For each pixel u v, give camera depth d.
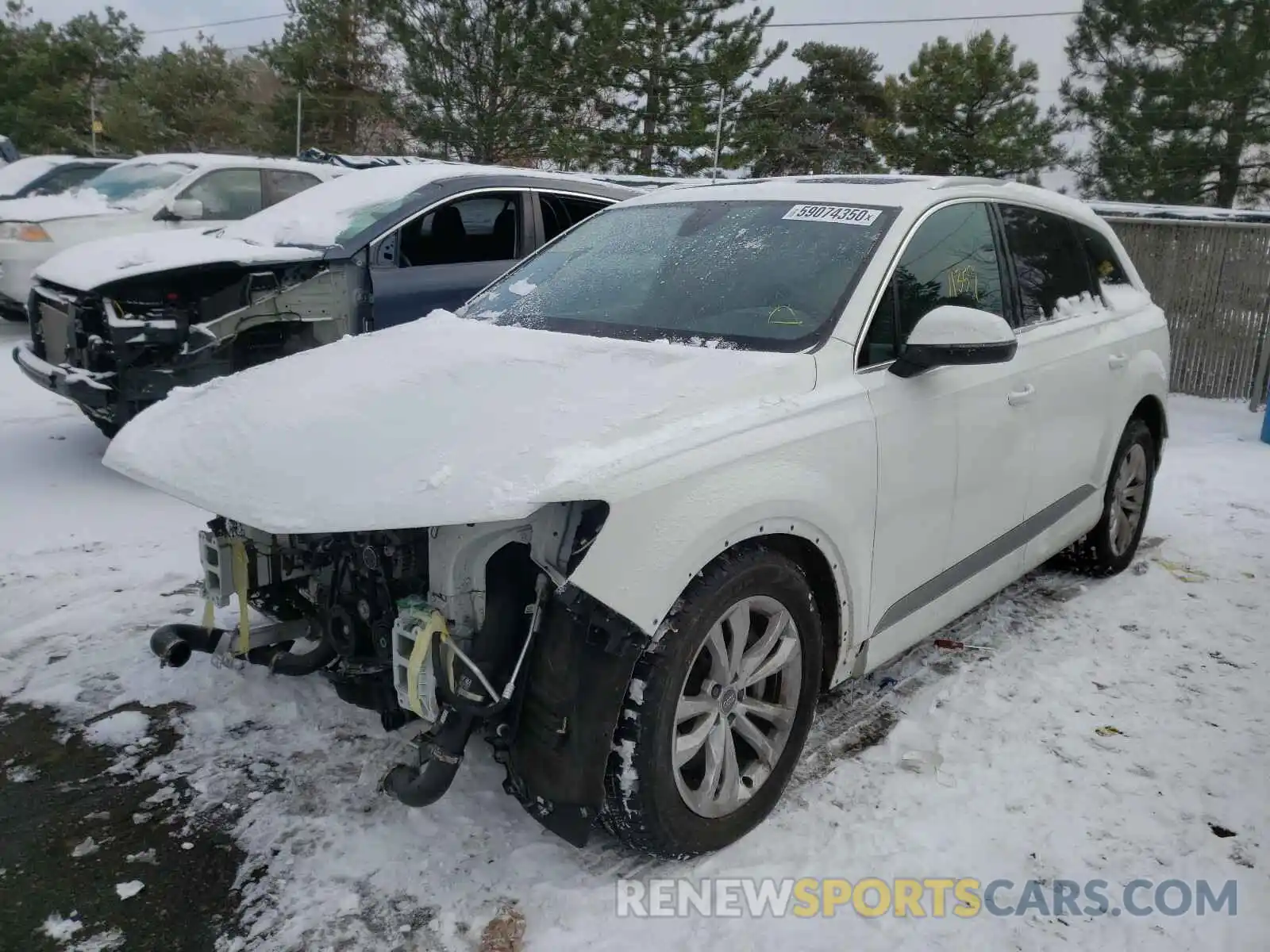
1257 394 9.82
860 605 3.11
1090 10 22.52
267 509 2.51
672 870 2.70
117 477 6.12
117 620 4.10
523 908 2.54
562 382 2.85
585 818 2.49
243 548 3.04
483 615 2.59
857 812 2.97
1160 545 5.49
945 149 24.44
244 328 5.65
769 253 3.48
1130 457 4.91
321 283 5.82
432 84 23.97
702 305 3.36
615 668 2.43
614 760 2.50
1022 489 3.89
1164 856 2.80
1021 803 3.03
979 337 3.07
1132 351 4.68
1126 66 21.94
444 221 6.50
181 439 3.00
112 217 9.68
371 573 2.74
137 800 2.95
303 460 2.64
